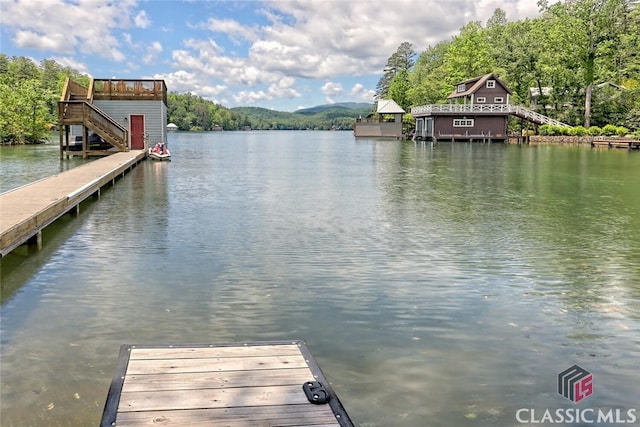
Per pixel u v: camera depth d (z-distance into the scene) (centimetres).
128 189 1502
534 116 4681
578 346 472
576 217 1084
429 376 414
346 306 565
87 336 483
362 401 378
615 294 611
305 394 339
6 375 409
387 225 996
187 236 890
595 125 5075
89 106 2412
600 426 354
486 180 1766
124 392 337
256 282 642
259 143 5616
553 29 5075
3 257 755
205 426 299
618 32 4834
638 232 938
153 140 2727
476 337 489
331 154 3369
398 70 9825
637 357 452
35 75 8025
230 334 489
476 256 772
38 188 1155
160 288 617
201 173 2005
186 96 13488
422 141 5050
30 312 542
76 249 799
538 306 571
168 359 390
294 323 517
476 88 4562
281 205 1233
